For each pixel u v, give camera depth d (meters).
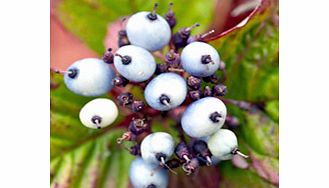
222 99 0.15
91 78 0.14
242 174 0.15
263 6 0.14
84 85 0.14
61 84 0.15
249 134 0.15
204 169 0.15
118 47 0.15
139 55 0.13
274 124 0.15
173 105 0.13
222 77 0.15
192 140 0.14
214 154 0.14
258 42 0.15
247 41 0.15
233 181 0.15
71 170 0.15
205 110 0.13
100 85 0.14
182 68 0.14
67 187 0.15
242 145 0.15
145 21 0.14
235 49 0.15
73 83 0.14
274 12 0.14
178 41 0.14
